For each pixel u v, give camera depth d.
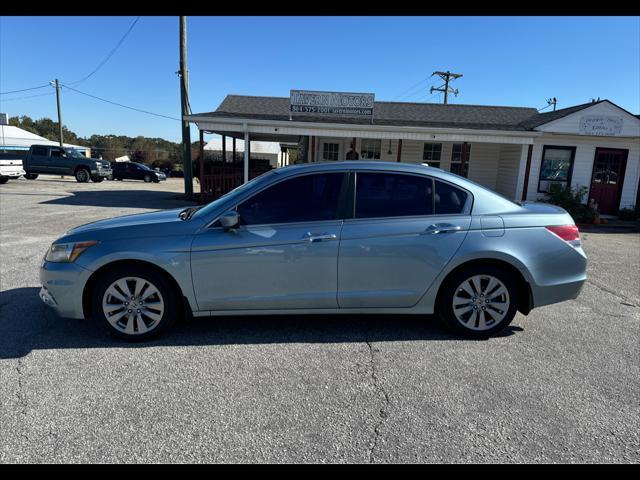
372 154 17.16
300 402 2.84
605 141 14.18
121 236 3.64
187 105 17.23
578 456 2.38
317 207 3.76
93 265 3.57
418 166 3.96
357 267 3.73
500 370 3.33
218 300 3.71
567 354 3.64
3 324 4.04
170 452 2.34
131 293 3.68
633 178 14.32
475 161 16.75
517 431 2.58
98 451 2.34
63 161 25.28
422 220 3.79
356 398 2.90
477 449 2.42
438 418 2.70
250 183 4.05
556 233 3.90
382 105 18.38
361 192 3.80
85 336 3.81
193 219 3.76
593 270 6.86
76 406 2.74
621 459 2.36
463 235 3.78
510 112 18.12
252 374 3.19
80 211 12.09
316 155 17.39
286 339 3.82
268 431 2.54
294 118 15.44
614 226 12.82
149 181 31.84
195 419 2.63
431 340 3.87
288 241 3.65
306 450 2.38
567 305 4.98
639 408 2.85
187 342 3.72
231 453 2.35
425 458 2.34
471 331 3.90
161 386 3.00
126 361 3.36
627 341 3.94
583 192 13.81
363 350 3.63
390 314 4.24
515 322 4.39
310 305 3.77
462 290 3.88
